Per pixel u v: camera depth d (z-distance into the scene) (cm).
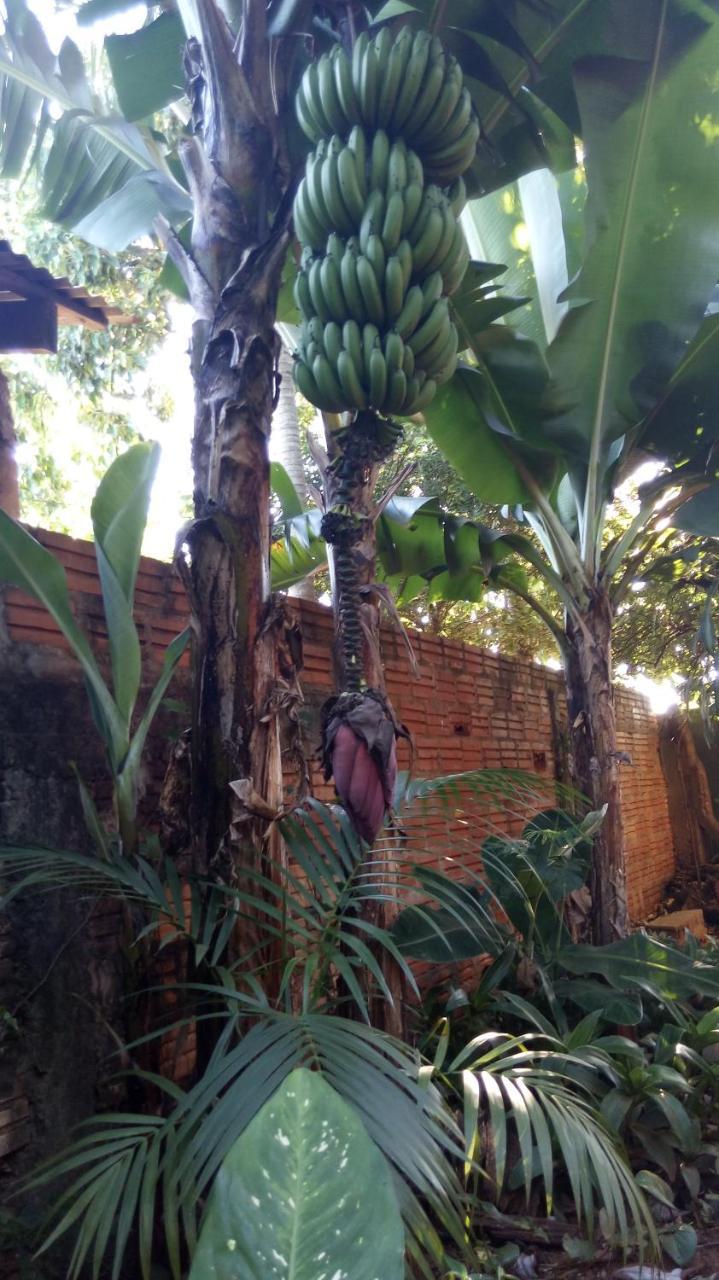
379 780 243
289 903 246
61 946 285
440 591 614
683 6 346
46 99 431
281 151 299
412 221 265
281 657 275
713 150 379
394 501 521
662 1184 359
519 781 360
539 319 520
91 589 321
